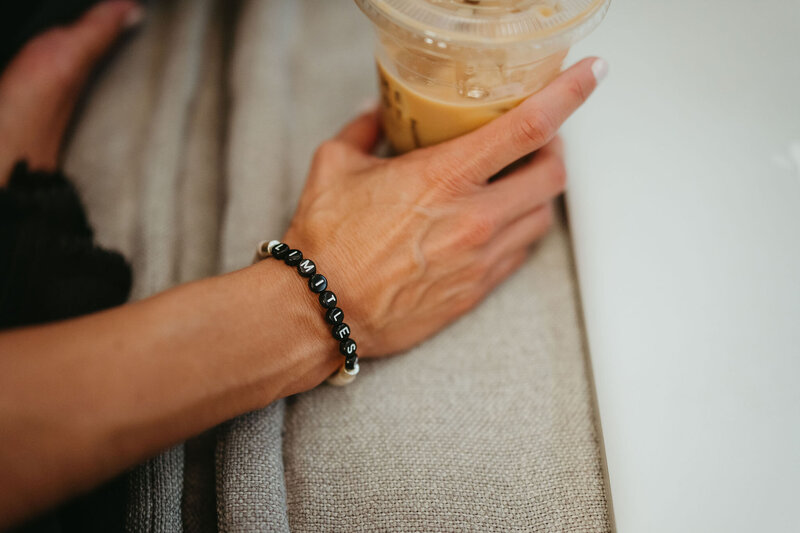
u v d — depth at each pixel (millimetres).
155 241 391
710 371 316
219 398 292
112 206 414
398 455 327
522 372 344
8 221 363
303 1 478
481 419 334
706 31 388
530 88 321
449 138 340
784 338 317
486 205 335
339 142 368
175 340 288
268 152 403
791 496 295
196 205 411
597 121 375
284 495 317
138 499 313
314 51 454
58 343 279
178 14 478
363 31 458
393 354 352
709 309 326
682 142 362
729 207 344
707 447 306
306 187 356
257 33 442
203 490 329
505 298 364
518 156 325
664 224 345
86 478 273
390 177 335
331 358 321
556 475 320
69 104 448
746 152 355
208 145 434
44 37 449
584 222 356
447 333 356
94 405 272
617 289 338
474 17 288
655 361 322
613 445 312
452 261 334
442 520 313
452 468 323
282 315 307
